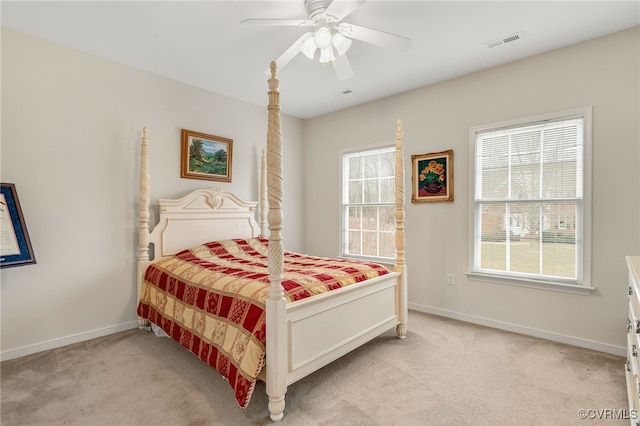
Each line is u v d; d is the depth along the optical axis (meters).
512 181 3.14
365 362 2.47
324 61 2.21
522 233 3.09
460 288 3.45
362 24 2.44
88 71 2.92
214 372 2.34
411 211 3.82
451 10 2.27
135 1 2.18
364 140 4.25
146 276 3.11
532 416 1.82
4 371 2.33
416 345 2.79
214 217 3.73
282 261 1.86
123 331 3.12
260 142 4.36
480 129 3.28
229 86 3.70
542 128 2.97
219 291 2.26
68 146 2.81
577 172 2.80
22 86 2.58
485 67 3.20
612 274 2.61
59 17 2.37
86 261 2.91
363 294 2.53
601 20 2.40
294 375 1.93
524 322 3.04
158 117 3.38
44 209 2.68
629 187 2.54
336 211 4.57
